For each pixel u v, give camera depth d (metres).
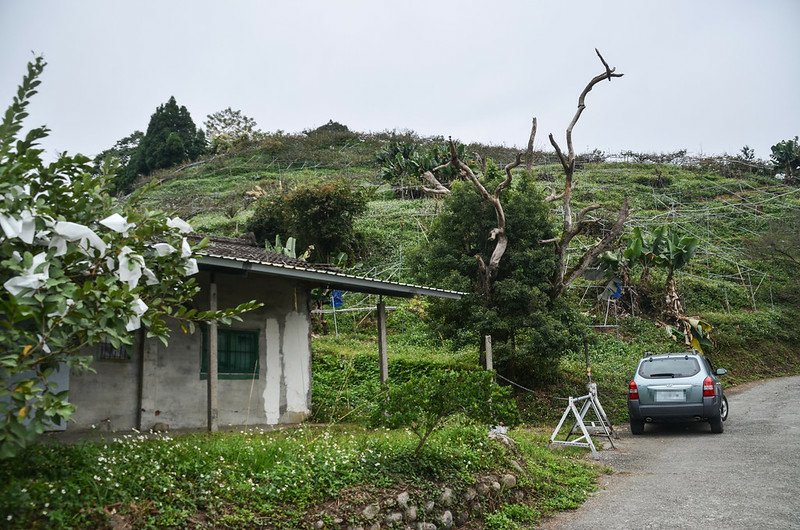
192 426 11.76
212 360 10.82
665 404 14.01
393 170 40.53
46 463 5.80
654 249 24.34
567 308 18.72
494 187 19.78
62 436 9.84
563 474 9.97
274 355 13.36
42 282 5.28
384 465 7.65
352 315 26.17
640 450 12.41
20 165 5.54
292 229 27.00
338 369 18.44
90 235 5.85
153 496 5.82
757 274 34.12
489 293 18.28
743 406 18.53
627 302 28.05
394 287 13.62
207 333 12.15
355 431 11.58
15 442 4.90
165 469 6.40
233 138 62.47
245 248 14.84
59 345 5.27
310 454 7.38
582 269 19.02
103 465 6.07
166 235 6.78
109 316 5.51
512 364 18.42
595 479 9.98
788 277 34.28
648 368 14.60
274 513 6.28
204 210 41.28
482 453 8.93
